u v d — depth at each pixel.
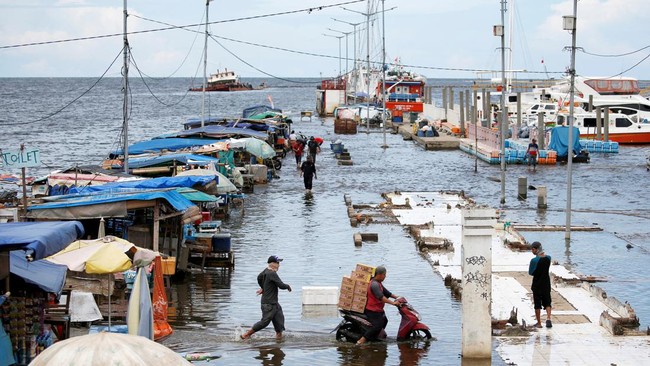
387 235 34.88
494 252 30.58
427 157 70.56
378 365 18.59
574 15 33.38
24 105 167.38
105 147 75.56
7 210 24.12
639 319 22.34
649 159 61.84
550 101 92.06
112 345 7.69
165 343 20.11
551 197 47.34
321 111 139.25
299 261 29.70
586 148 74.00
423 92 117.69
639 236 35.31
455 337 20.72
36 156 23.11
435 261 29.48
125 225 26.81
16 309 16.30
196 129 57.03
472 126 77.06
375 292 20.25
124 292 22.45
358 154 73.06
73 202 24.86
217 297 24.75
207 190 32.31
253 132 57.72
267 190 49.66
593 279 27.00
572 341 20.14
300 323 22.09
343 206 43.31
